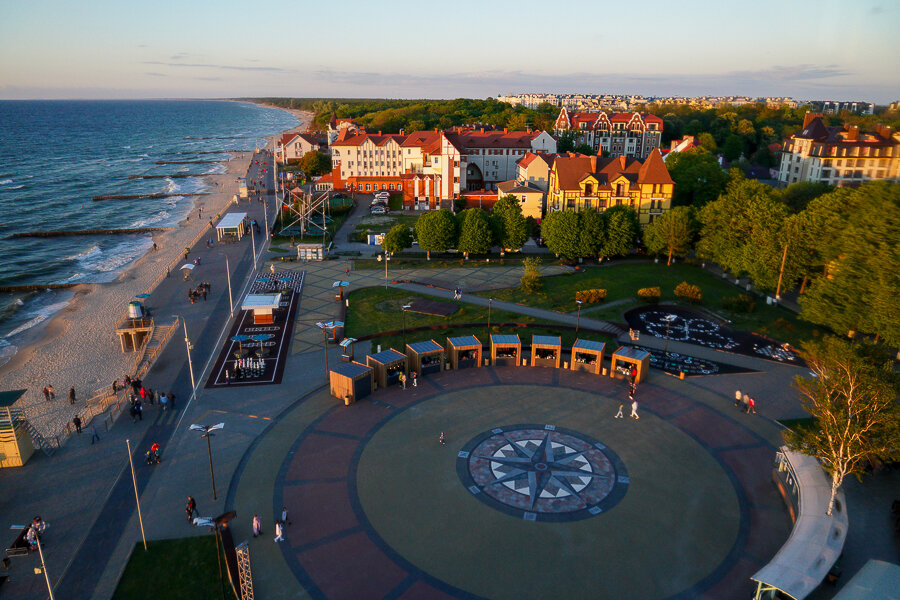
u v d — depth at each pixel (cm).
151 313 8344
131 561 3731
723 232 9419
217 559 3750
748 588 3484
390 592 3453
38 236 14788
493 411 5612
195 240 12694
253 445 5034
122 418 5525
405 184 15950
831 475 4109
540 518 4112
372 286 9519
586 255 10612
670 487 4462
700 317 8150
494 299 8831
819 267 8112
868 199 6303
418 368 6306
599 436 5175
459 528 4009
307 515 4138
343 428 5300
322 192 17475
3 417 4872
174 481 4550
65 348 7844
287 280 9769
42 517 4156
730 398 5866
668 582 3531
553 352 6750
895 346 5738
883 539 3775
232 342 7275
